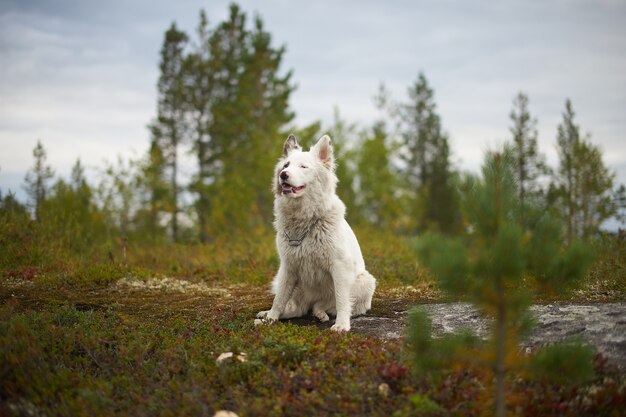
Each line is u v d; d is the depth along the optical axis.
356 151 30.56
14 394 3.73
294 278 6.09
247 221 24.83
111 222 17.78
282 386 3.79
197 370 4.18
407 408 3.32
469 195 3.05
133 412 3.55
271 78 33.22
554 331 4.51
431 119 44.22
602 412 3.35
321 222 5.79
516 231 2.87
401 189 34.72
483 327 4.94
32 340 4.52
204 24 34.22
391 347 4.41
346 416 3.36
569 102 29.53
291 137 6.61
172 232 28.89
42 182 20.86
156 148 28.16
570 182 25.84
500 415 3.02
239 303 7.02
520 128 35.16
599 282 6.74
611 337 4.24
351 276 5.83
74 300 7.02
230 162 31.33
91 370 4.35
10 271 8.45
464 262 2.98
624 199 17.48
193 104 32.88
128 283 8.23
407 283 8.31
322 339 4.71
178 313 6.36
